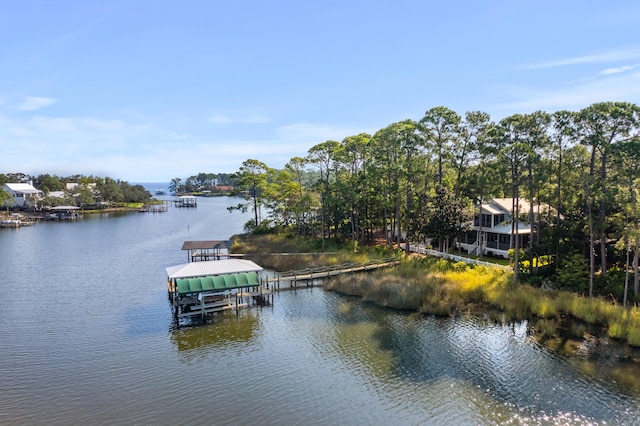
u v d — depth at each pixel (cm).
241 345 2697
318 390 2103
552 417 1828
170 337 2845
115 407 1967
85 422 1844
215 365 2406
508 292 3266
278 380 2217
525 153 3384
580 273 3266
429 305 3250
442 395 2031
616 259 3550
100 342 2758
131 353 2583
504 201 4991
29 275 4703
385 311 3303
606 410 1872
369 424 1808
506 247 4750
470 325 2944
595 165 3453
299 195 6700
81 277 4600
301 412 1906
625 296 2859
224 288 3372
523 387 2091
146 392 2105
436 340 2703
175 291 3444
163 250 6444
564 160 3697
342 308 3400
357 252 5025
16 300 3712
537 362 2356
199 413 1911
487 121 4712
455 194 4894
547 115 3369
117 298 3775
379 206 5425
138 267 5159
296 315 3250
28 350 2623
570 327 2828
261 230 6850
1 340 2789
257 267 3719
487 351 2519
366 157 5597
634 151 2727
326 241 5734
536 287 3419
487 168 4409
